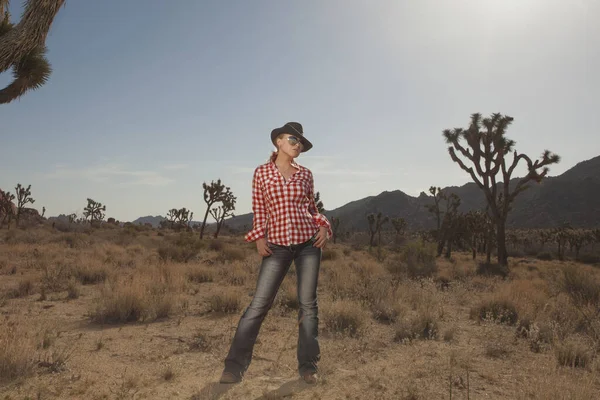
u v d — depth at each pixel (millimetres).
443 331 5762
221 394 3084
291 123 3543
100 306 6117
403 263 17156
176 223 75500
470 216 37719
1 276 10414
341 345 4730
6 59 5703
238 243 37625
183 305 7078
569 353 4414
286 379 3480
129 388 3180
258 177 3430
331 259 22750
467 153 24609
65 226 55625
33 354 3721
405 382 3496
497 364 4195
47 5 5793
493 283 12961
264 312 3398
